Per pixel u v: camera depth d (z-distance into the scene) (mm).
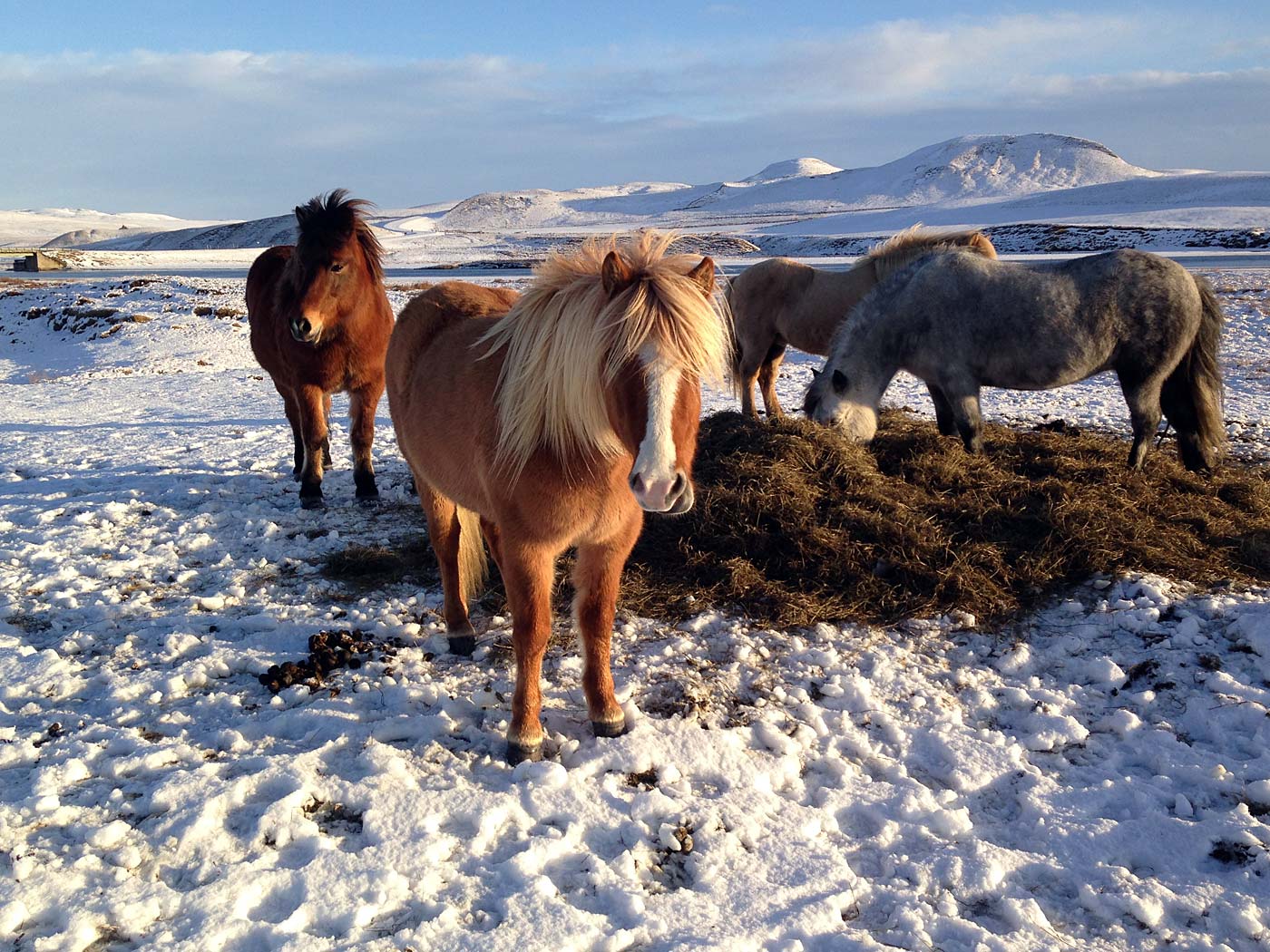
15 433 9977
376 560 5355
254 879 2611
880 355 6922
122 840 2797
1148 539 5172
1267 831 2957
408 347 4133
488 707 3748
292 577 5227
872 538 5215
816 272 8555
